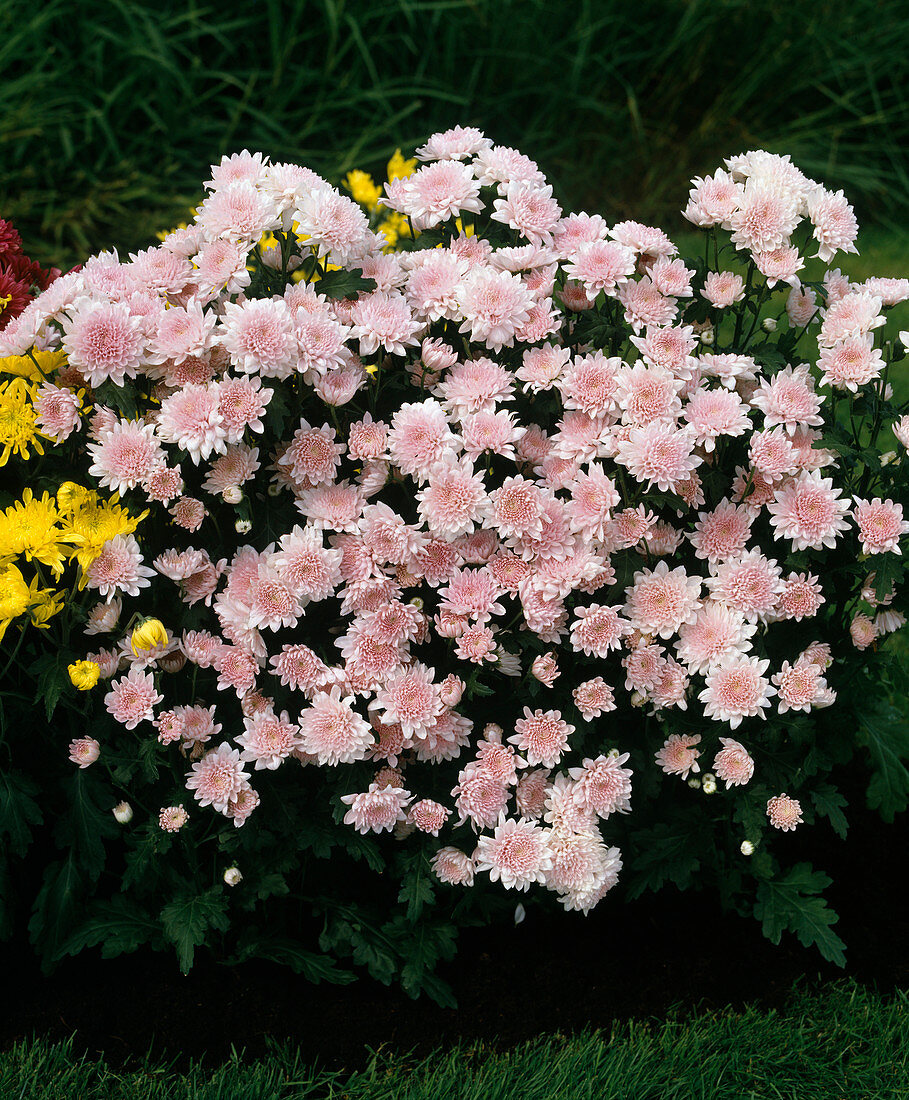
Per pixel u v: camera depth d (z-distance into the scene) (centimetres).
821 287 230
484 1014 235
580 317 229
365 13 662
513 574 213
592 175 706
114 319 197
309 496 209
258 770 224
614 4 698
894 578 217
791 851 278
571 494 224
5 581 192
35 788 213
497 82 696
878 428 233
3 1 606
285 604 203
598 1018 235
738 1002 240
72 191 625
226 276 206
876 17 732
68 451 219
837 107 732
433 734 216
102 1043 223
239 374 209
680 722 230
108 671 206
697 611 220
